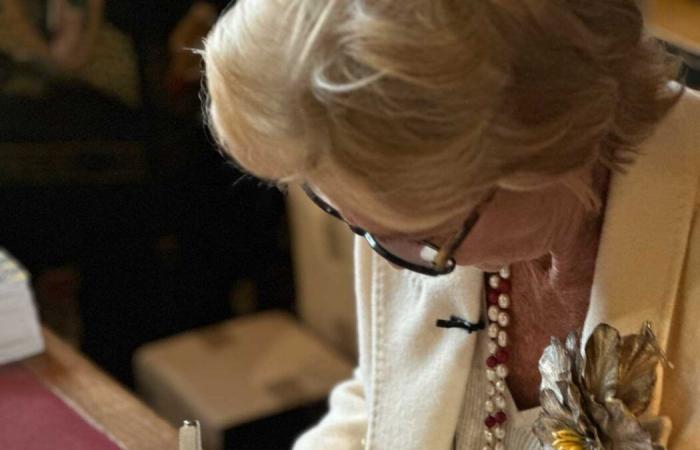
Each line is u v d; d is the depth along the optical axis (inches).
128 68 75.2
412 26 29.5
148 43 75.0
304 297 91.0
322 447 45.0
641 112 33.2
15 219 76.6
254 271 90.3
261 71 30.9
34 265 79.1
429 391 41.0
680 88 34.0
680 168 35.4
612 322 36.1
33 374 50.9
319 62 30.0
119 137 77.2
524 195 32.5
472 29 29.6
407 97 29.4
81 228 79.3
